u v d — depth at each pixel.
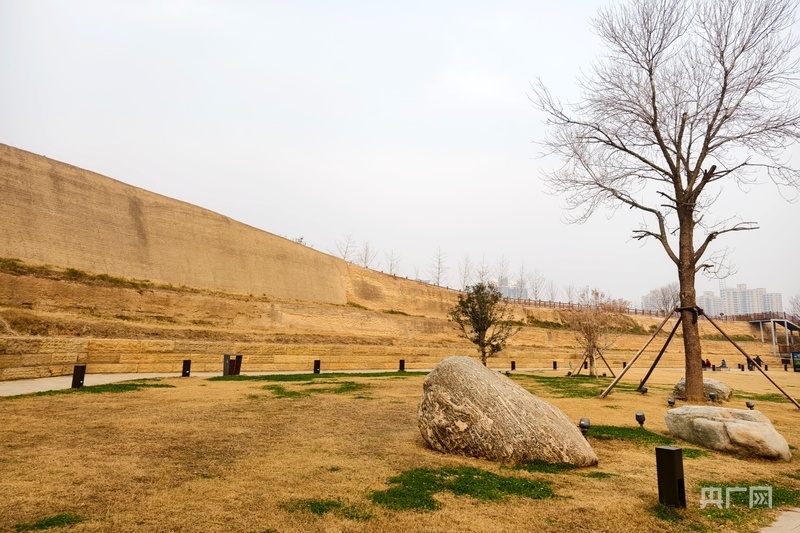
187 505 4.90
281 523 4.50
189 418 9.90
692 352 16.06
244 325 32.03
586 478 6.49
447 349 40.66
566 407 13.70
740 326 78.38
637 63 17.80
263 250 38.59
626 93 17.80
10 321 19.06
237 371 22.09
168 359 23.06
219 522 4.48
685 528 4.86
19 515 4.46
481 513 4.99
